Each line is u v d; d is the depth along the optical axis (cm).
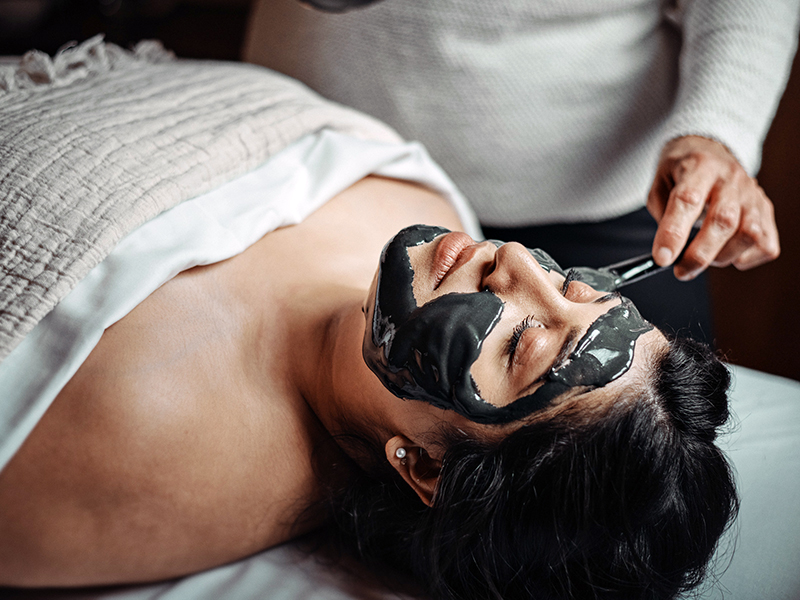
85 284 69
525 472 63
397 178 106
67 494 67
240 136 87
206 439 73
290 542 83
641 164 129
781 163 158
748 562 76
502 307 65
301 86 115
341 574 78
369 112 128
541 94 119
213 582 76
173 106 91
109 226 70
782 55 111
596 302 67
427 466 72
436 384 64
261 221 83
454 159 127
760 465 88
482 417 64
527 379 63
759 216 92
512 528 66
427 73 119
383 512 78
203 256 75
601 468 62
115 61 108
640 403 63
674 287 117
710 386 69
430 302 65
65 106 84
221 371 75
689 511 65
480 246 69
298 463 79
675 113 109
